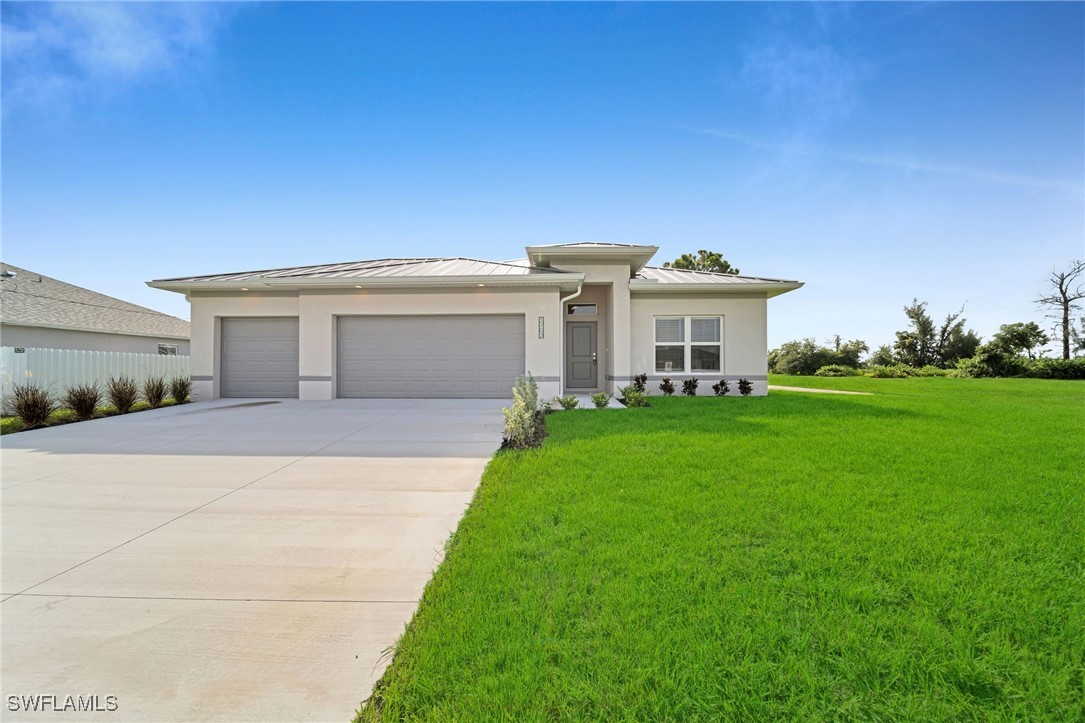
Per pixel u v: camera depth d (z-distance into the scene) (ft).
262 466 18.15
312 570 9.91
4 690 6.37
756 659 6.72
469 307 40.63
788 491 14.34
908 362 126.11
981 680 6.20
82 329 47.65
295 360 43.11
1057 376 88.79
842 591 8.39
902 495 14.10
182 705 6.11
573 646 6.94
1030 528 11.50
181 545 11.15
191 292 42.73
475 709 5.79
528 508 13.00
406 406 36.32
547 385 40.27
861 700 5.93
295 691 6.36
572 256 45.16
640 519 12.09
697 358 47.42
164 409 35.96
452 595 8.55
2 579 9.50
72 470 17.65
